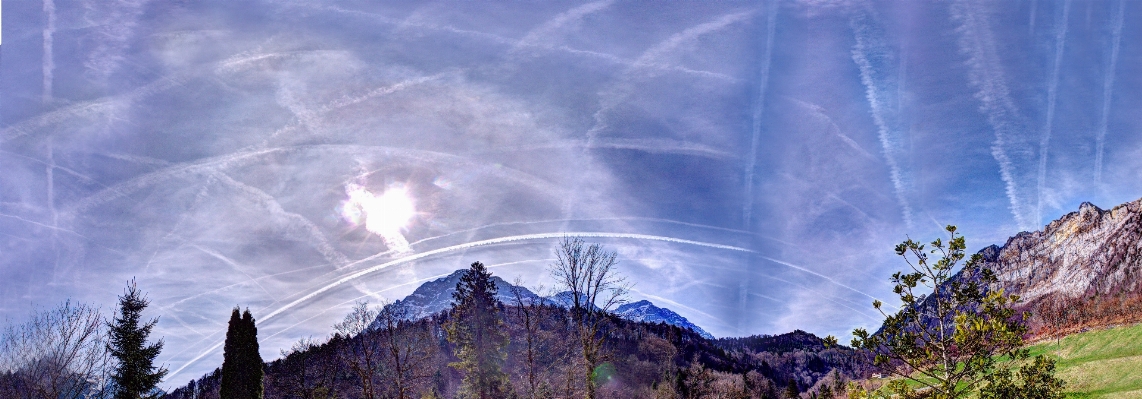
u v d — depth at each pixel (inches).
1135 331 2748.5
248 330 2393.0
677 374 3481.8
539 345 1646.2
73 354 1546.5
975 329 746.2
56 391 1487.5
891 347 787.4
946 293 784.3
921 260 800.3
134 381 1777.8
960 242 783.7
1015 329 746.2
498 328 2287.2
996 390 756.6
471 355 2261.3
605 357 1465.3
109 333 1781.5
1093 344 2920.8
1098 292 6870.1
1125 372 2000.5
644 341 3828.7
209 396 2778.1
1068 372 2217.0
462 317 2385.6
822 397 3353.8
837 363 4995.1
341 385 2482.8
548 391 1544.0
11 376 1467.8
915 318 787.4
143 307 1847.9
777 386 5698.8
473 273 2415.1
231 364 2325.3
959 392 767.1
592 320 1449.3
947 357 757.9
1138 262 6712.6
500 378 2192.4
